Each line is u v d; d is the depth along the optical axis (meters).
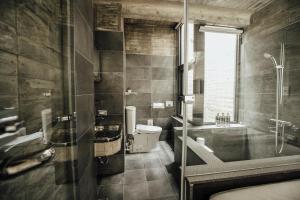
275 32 2.16
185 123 1.21
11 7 0.58
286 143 1.91
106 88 2.41
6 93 0.55
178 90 3.58
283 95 2.02
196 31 2.82
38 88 0.74
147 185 2.09
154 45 3.59
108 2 2.45
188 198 1.09
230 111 2.91
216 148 2.44
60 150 0.91
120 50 2.39
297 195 1.00
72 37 0.94
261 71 2.38
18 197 0.58
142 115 3.61
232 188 1.10
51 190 0.80
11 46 0.58
